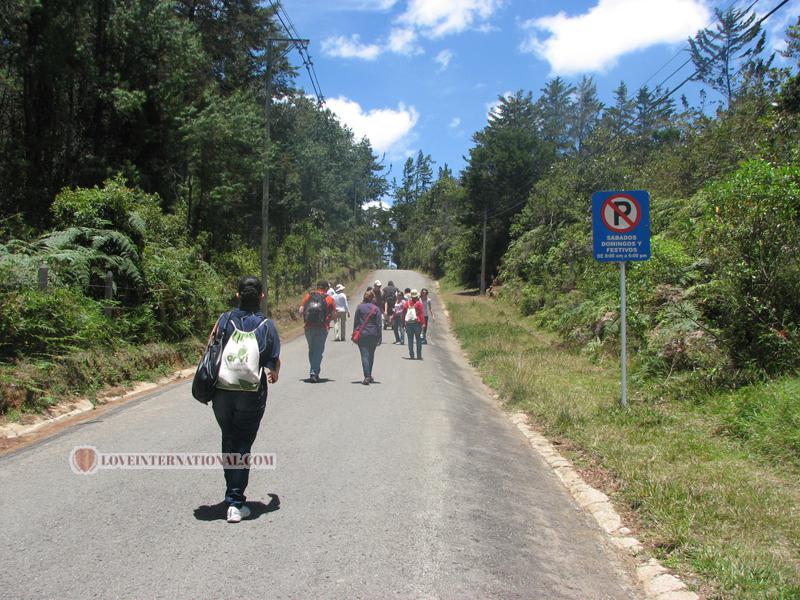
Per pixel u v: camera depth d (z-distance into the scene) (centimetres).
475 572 409
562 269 2788
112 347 1126
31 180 1848
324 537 451
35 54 1725
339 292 1986
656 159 2547
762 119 1479
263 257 2362
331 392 1049
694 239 1118
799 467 625
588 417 876
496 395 1192
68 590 359
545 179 3784
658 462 655
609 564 448
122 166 1911
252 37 2905
